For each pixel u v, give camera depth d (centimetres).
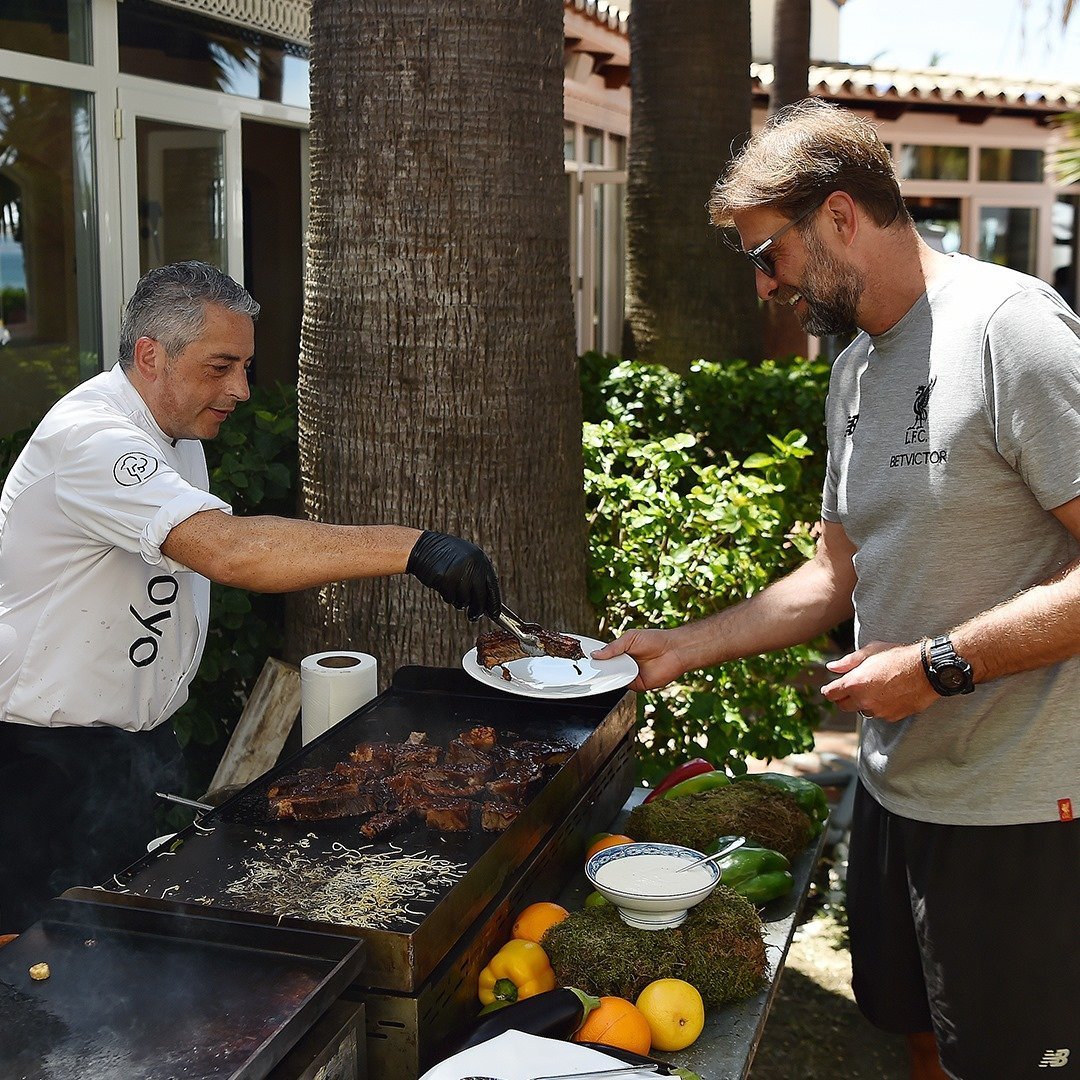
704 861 223
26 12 468
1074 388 202
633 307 719
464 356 369
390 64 357
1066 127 704
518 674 275
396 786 227
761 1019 204
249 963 170
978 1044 230
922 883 233
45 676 262
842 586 265
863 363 240
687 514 468
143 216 534
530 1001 185
